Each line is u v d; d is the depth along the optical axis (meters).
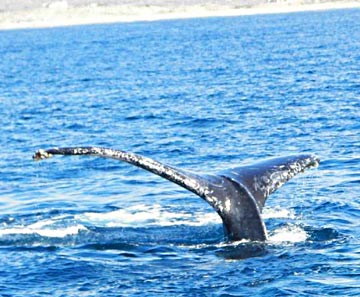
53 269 37.53
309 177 54.84
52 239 41.84
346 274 35.44
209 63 167.00
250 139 72.38
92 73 163.62
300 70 136.12
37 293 35.03
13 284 36.12
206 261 37.41
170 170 37.53
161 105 101.19
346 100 94.12
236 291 34.22
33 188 56.84
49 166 64.38
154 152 69.38
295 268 36.19
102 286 35.41
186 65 166.38
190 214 45.59
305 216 44.84
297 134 73.31
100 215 46.53
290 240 39.62
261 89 111.75
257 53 185.38
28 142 78.94
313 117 82.38
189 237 40.88
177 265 37.19
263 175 38.91
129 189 54.16
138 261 38.00
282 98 99.94
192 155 66.88
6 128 89.38
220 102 100.00
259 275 35.59
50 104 111.12
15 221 46.50
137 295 34.22
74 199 52.25
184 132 78.56
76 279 36.41
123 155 36.59
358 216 45.03
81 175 60.34
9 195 54.91
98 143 76.19
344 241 39.66
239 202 38.44
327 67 138.38
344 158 60.97
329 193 50.44
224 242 39.16
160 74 149.38
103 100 112.12
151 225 43.53
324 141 69.12
